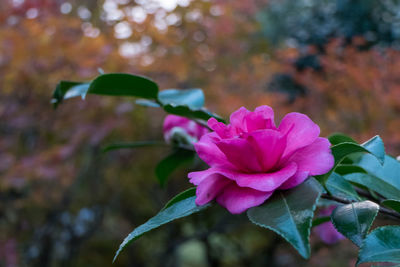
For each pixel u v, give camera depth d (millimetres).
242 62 4555
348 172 906
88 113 3703
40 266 4426
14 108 3654
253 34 5355
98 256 5773
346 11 5078
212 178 657
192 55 4242
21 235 4188
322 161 636
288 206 596
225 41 4359
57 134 3988
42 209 4340
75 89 1057
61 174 3715
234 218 5039
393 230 622
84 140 4000
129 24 3766
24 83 3514
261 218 590
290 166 628
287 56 4348
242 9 4625
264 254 5770
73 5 4246
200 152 680
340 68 3545
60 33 3406
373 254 600
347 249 3629
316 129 640
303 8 7031
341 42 3973
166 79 4086
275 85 4984
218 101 4180
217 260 5902
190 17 4152
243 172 653
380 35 4926
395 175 884
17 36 3234
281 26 7156
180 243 5344
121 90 1066
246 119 663
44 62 3352
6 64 3316
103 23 4211
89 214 4719
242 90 4285
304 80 4082
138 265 5949
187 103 1150
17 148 3879
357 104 3586
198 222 5707
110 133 4188
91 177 4785
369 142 713
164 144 1313
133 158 4789
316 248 3879
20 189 3844
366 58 3504
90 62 3336
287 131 625
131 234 646
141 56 3811
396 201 688
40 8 3359
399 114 3506
